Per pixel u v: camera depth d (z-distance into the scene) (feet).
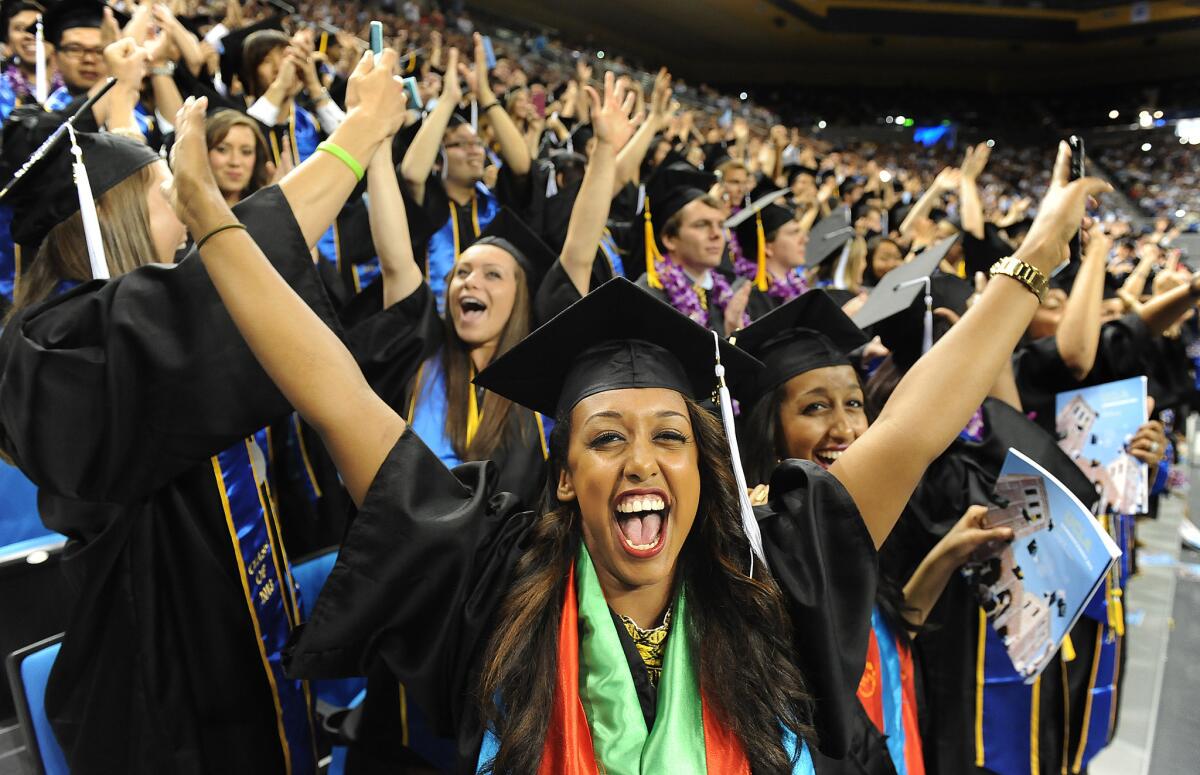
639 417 4.66
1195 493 24.72
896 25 95.86
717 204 13.23
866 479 5.23
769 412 7.36
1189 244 62.85
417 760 6.25
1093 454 9.00
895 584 7.18
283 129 16.43
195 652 6.57
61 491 5.75
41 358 5.55
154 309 5.81
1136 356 10.80
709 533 4.91
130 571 6.36
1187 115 97.86
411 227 13.65
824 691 4.83
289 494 11.19
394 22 50.96
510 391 5.58
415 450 5.05
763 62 107.96
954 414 5.21
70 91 13.62
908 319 9.20
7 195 6.42
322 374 4.80
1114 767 11.10
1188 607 16.47
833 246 20.35
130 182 6.63
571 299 9.64
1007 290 5.36
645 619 4.85
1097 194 5.56
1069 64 107.65
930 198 21.11
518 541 5.08
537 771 4.30
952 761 8.05
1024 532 6.62
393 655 4.91
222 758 6.67
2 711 8.36
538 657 4.53
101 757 6.29
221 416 5.83
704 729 4.45
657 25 95.45
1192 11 92.48
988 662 8.09
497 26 73.92
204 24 21.20
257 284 4.73
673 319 4.93
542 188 16.84
